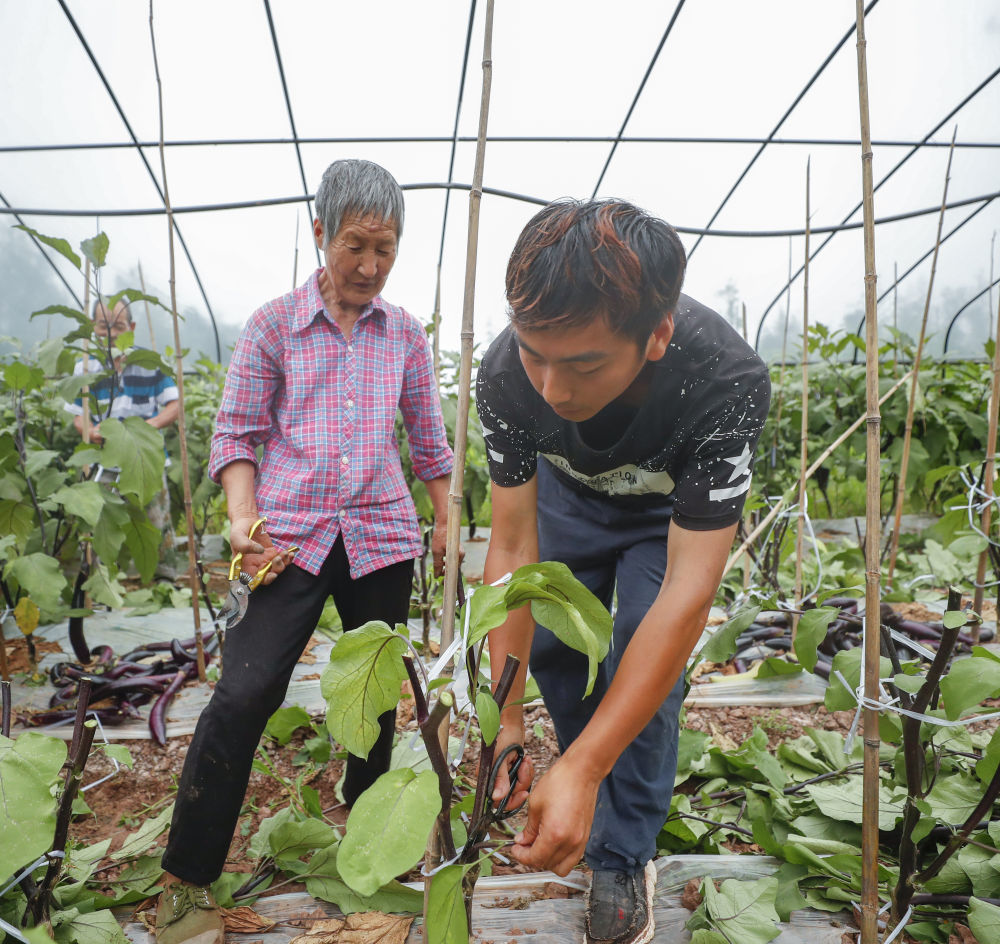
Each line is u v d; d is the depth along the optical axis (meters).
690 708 2.72
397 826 0.95
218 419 1.79
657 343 1.17
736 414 1.27
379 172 1.69
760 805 1.88
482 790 1.12
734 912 1.50
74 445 4.26
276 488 1.77
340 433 1.78
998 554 3.01
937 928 1.55
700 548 1.29
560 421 1.45
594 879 1.59
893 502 5.67
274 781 2.30
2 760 1.19
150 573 3.10
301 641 1.70
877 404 1.34
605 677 1.74
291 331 1.78
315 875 1.73
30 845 1.14
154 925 1.64
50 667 3.10
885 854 1.78
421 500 4.70
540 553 1.81
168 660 3.13
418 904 1.65
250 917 1.63
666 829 1.90
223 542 5.39
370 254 1.70
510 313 1.08
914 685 1.36
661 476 1.51
